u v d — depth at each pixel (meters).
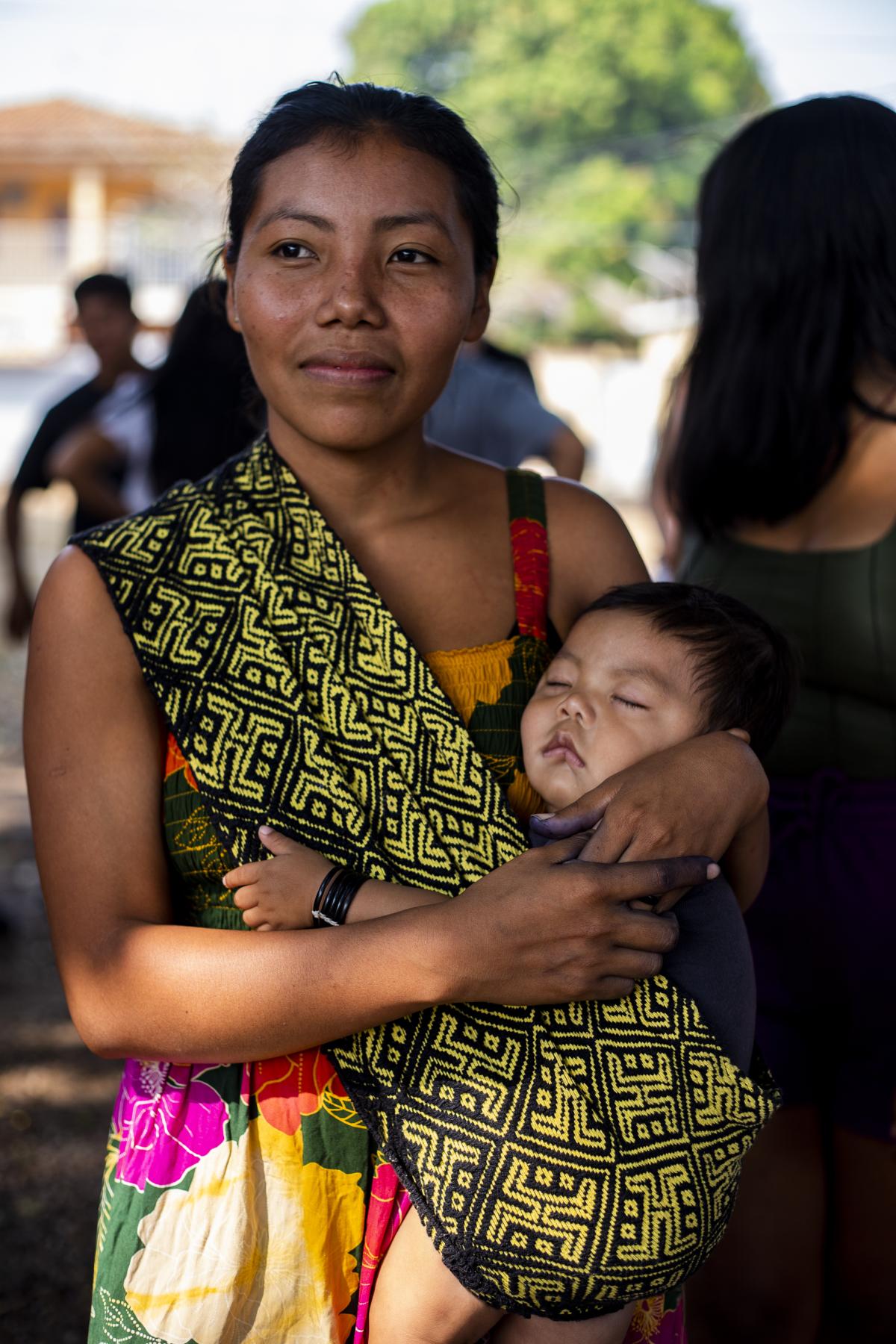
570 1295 1.40
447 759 1.49
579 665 1.62
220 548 1.52
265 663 1.47
